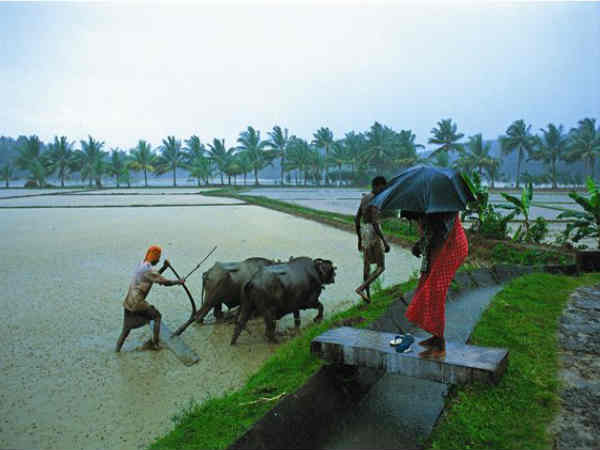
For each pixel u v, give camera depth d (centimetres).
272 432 333
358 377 431
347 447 336
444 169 353
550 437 303
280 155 10319
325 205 3944
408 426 360
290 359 509
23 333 729
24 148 9575
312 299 745
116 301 913
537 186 11112
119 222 2478
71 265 1283
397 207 330
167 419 464
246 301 687
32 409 489
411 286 829
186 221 2536
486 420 325
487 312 590
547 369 408
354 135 10675
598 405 344
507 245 1332
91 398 513
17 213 3095
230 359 624
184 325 720
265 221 2538
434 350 368
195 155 10294
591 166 8162
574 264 934
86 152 9575
